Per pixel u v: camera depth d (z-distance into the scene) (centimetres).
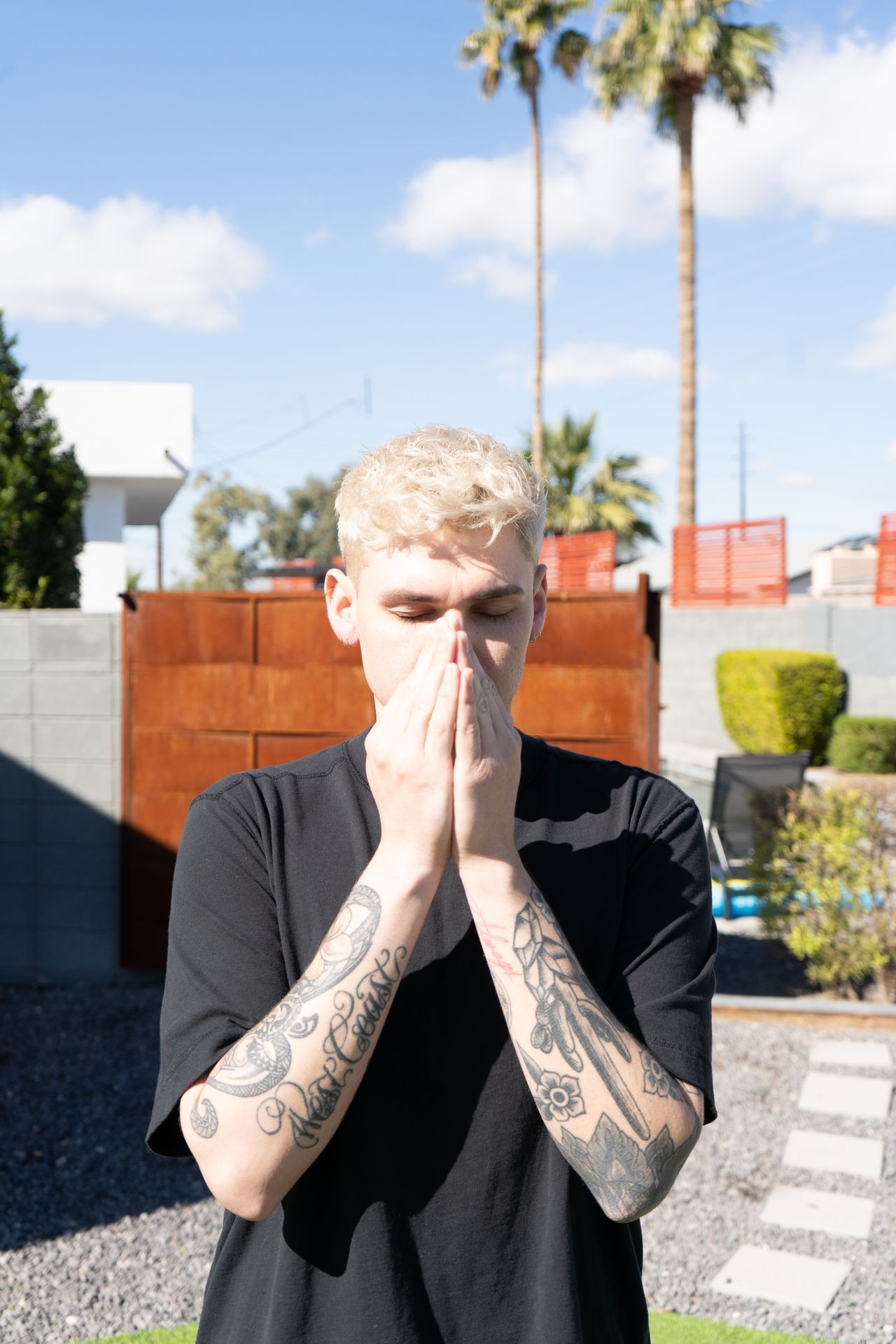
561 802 125
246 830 119
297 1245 110
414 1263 109
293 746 602
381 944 104
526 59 2542
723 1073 495
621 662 568
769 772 704
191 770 610
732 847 698
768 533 1662
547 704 575
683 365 2141
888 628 1446
